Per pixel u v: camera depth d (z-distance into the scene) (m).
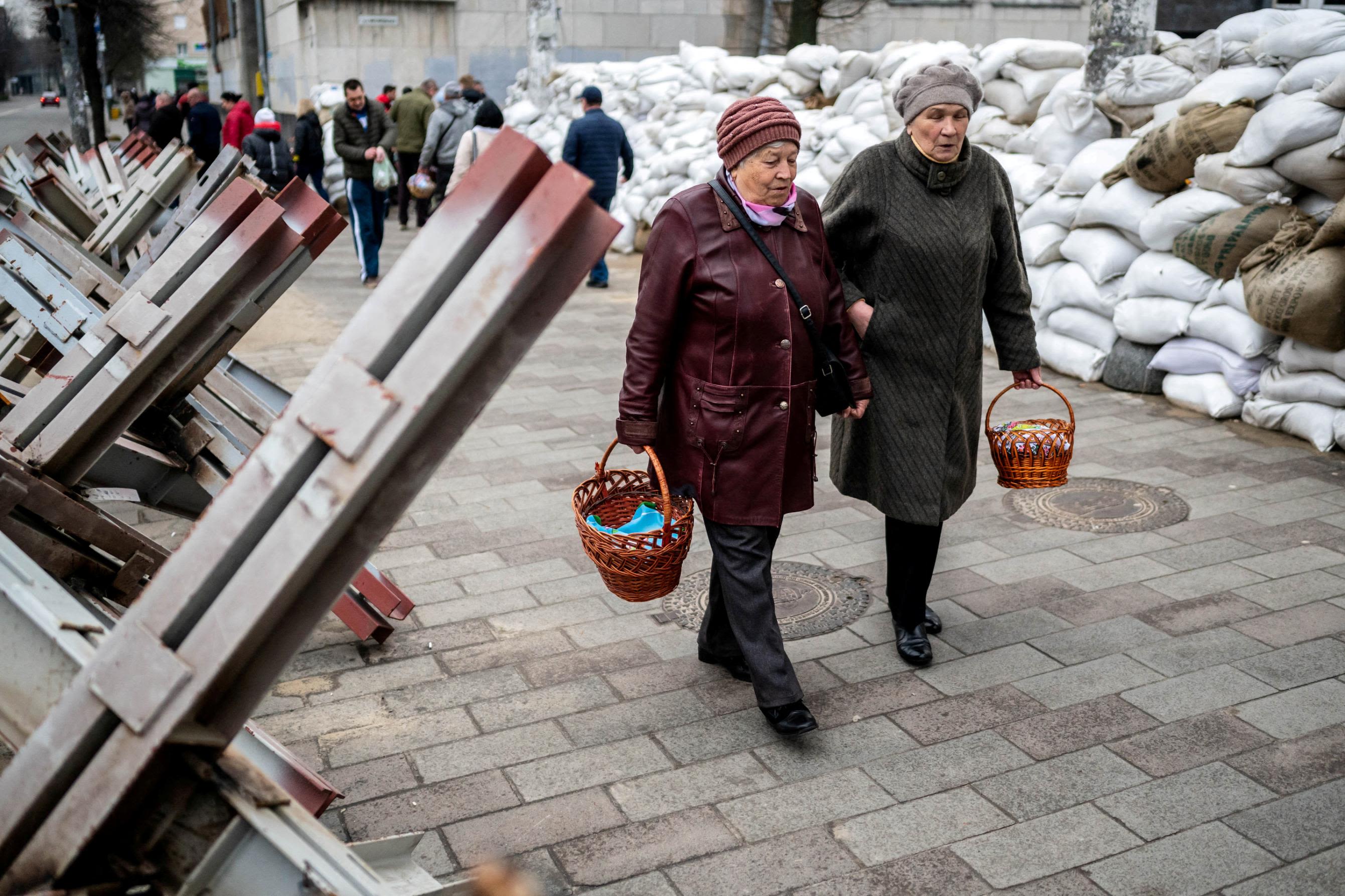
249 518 1.21
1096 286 6.34
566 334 8.30
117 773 1.22
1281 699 3.08
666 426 2.90
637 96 12.32
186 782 1.31
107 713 1.25
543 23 14.65
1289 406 5.41
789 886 2.34
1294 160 5.31
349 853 1.36
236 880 1.30
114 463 2.62
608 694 3.16
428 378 1.17
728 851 2.46
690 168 10.80
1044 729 2.95
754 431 2.78
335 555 1.25
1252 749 2.83
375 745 2.90
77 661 1.38
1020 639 3.48
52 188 4.65
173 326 2.08
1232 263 5.55
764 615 2.85
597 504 2.89
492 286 1.16
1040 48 7.56
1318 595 3.74
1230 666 3.27
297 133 13.08
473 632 3.55
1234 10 11.73
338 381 1.18
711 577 3.13
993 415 5.96
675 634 3.54
